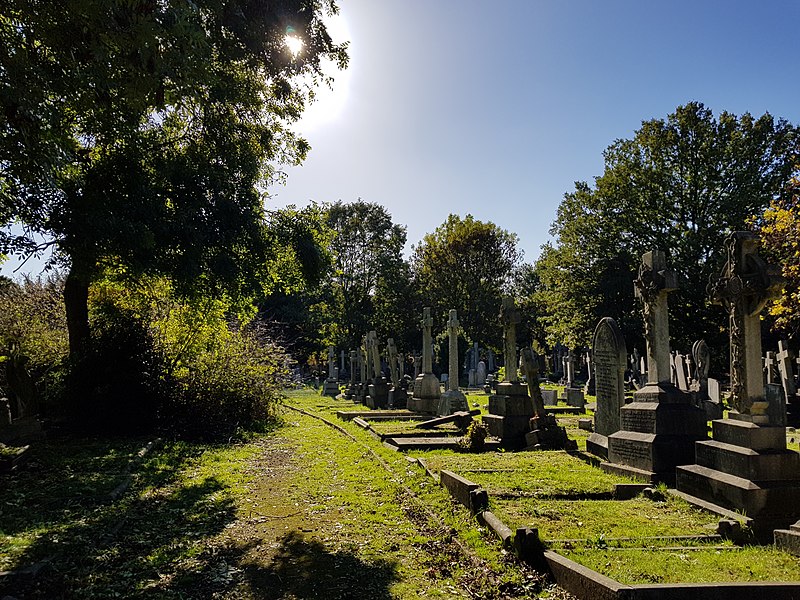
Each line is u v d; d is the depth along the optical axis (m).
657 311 11.37
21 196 11.82
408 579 5.81
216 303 18.92
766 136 38.16
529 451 13.50
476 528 7.16
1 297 21.70
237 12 12.89
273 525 7.85
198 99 12.34
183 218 14.80
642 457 10.40
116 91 9.21
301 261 18.50
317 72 15.67
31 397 14.62
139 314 18.62
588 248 42.34
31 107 7.79
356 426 19.53
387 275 62.50
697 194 38.91
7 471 10.65
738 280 8.38
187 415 16.95
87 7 6.91
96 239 12.87
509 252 64.31
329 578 5.89
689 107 39.31
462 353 64.44
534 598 5.16
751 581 4.88
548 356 69.12
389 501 9.01
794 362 30.06
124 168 13.66
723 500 7.80
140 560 6.50
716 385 21.64
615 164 43.00
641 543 6.28
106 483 10.11
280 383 23.11
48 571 6.09
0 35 7.95
